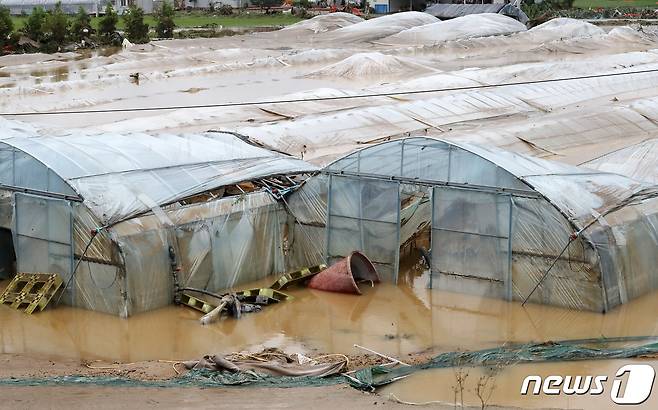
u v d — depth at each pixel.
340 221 24.75
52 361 18.97
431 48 75.12
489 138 37.44
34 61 68.19
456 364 17.95
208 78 60.44
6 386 16.28
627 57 62.88
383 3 113.50
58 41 76.56
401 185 23.80
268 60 66.62
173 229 22.55
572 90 49.28
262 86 56.19
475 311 22.14
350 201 24.53
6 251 24.44
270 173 25.58
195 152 26.06
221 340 20.45
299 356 18.59
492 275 22.72
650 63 62.06
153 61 66.38
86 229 21.92
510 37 80.50
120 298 21.66
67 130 36.12
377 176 24.11
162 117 39.97
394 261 24.12
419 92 47.16
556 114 42.75
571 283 21.72
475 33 81.25
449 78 52.66
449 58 71.44
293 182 26.06
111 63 67.56
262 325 21.47
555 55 72.94
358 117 39.50
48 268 22.77
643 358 18.11
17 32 76.69
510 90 47.59
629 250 22.16
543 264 21.98
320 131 37.44
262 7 127.06
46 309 22.38
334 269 23.75
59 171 22.47
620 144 38.91
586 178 23.31
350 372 17.42
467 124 41.56
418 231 24.83
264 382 16.58
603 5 120.56
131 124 38.38
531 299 22.30
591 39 77.75
